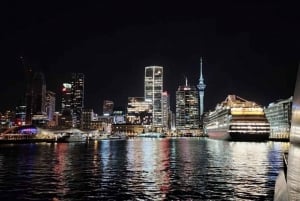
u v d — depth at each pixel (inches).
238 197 1481.3
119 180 1972.2
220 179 1991.9
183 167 2664.9
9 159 3560.5
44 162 3174.2
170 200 1429.6
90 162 3161.9
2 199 1459.2
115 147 6673.2
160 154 4333.2
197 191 1619.1
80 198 1475.1
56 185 1802.4
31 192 1605.6
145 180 1968.5
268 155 3868.1
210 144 7632.9
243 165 2792.8
